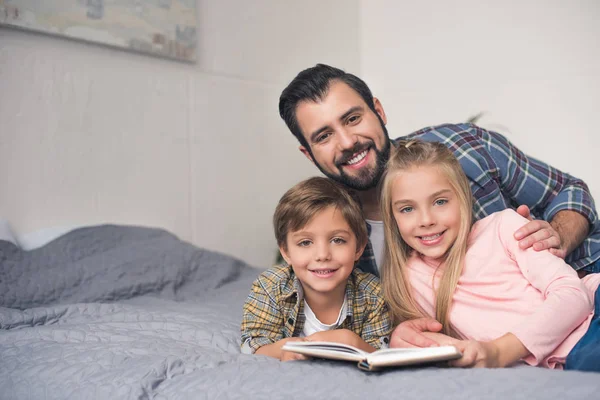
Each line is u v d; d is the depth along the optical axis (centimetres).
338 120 143
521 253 124
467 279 128
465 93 337
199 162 275
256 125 304
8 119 208
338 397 84
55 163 221
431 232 129
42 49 218
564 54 304
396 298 136
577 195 156
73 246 205
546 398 75
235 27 297
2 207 205
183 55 265
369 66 375
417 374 90
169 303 186
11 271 180
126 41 242
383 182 136
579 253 153
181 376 101
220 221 283
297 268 130
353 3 372
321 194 127
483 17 329
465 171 153
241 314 167
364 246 137
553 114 307
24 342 131
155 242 227
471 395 79
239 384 92
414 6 356
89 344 124
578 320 109
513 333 106
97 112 234
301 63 334
